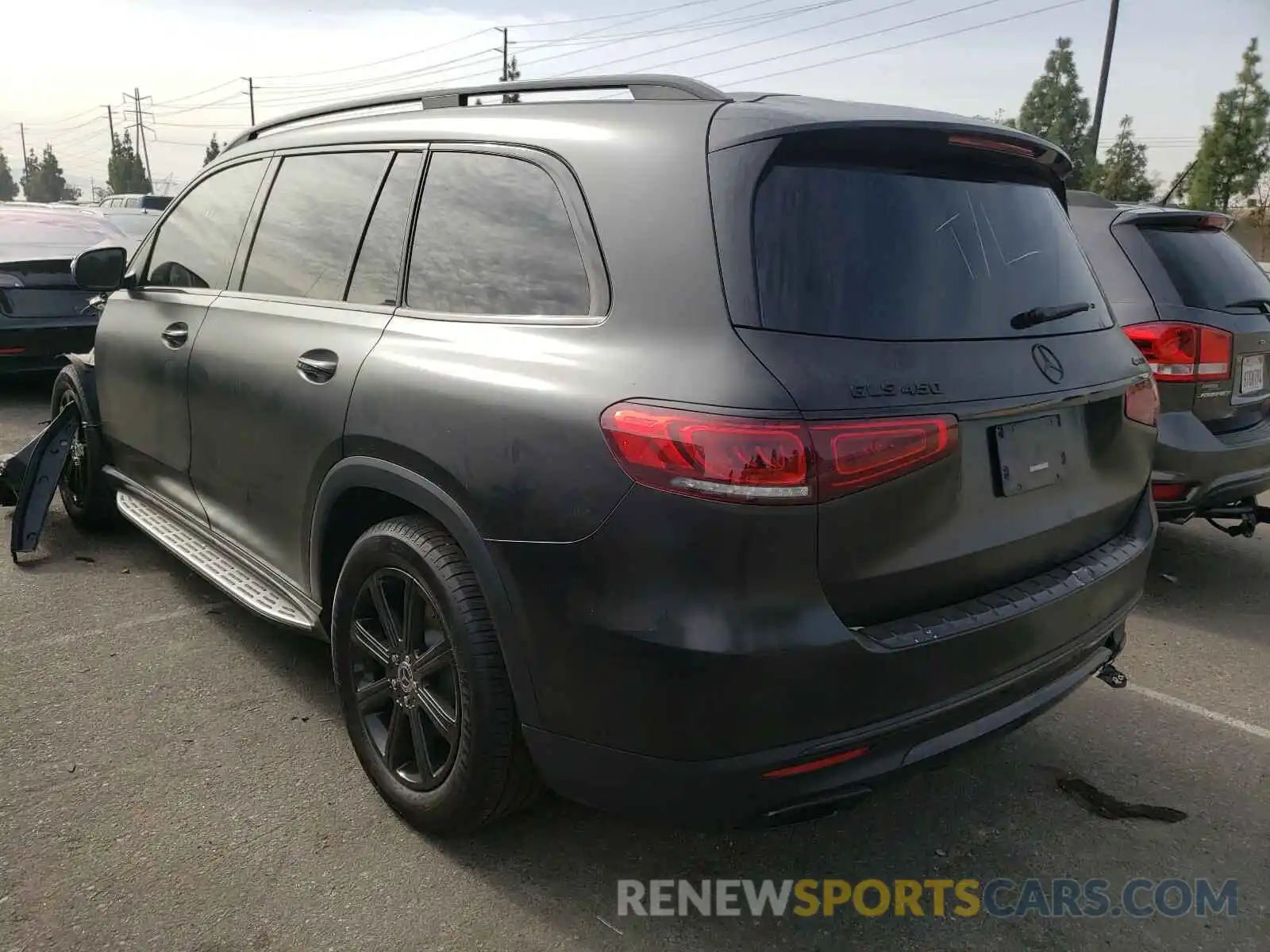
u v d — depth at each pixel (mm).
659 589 2043
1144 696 3781
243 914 2426
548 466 2199
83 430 4875
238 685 3574
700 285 2141
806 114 2303
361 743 2889
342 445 2801
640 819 2234
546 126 2594
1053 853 2803
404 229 2902
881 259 2287
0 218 9602
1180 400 4473
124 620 4109
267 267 3467
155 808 2836
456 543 2508
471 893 2539
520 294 2496
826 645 2035
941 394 2223
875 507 2092
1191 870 2734
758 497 1966
